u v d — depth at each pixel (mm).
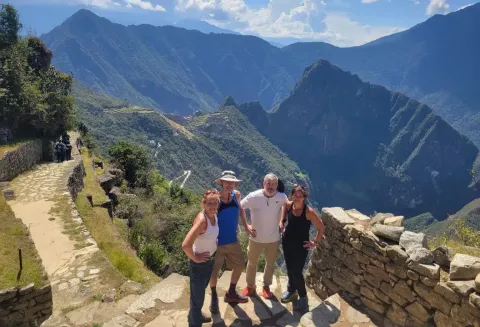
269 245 5816
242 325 5359
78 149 29453
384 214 6289
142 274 10320
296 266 5730
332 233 6730
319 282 7113
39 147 25016
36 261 7566
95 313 6797
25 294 6641
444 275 4840
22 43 31672
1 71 25000
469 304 4324
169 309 5793
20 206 13945
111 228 14219
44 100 29344
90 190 20469
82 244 10742
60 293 7879
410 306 5117
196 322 5094
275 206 5699
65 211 13453
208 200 4918
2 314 6410
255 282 6508
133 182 31750
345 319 5312
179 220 19859
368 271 5836
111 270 8992
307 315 5340
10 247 7953
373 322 5531
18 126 25812
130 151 34688
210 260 5004
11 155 18781
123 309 6984
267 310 5711
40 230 11672
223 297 6027
